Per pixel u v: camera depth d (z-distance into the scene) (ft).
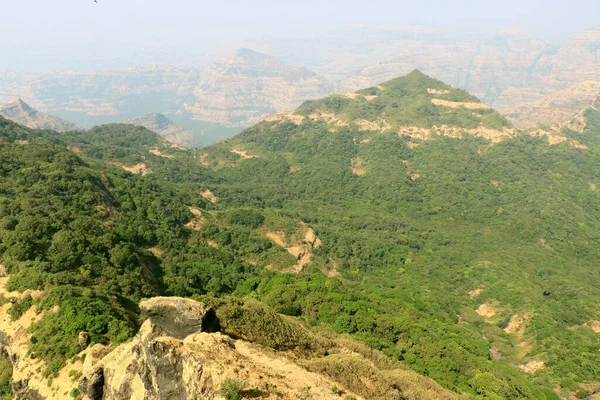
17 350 127.75
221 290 246.27
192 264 261.65
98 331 125.39
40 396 113.19
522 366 238.27
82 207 248.93
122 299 167.63
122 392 89.35
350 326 189.88
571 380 215.31
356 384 99.09
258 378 81.61
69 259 175.63
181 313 93.76
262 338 114.01
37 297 143.84
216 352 84.38
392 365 134.21
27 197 225.97
